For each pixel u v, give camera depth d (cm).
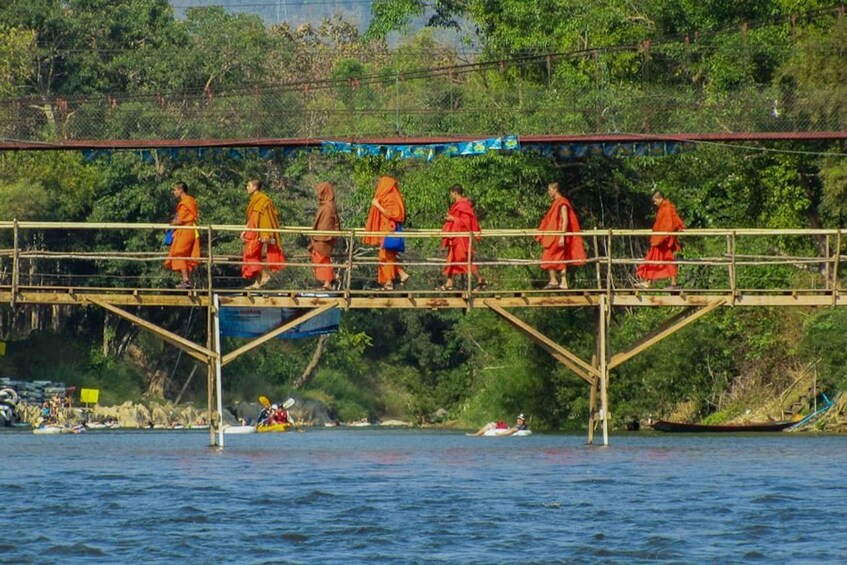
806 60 10306
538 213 10600
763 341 11050
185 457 7356
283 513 4906
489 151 10425
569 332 10969
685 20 11594
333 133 13362
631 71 11662
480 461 6912
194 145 9512
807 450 7662
